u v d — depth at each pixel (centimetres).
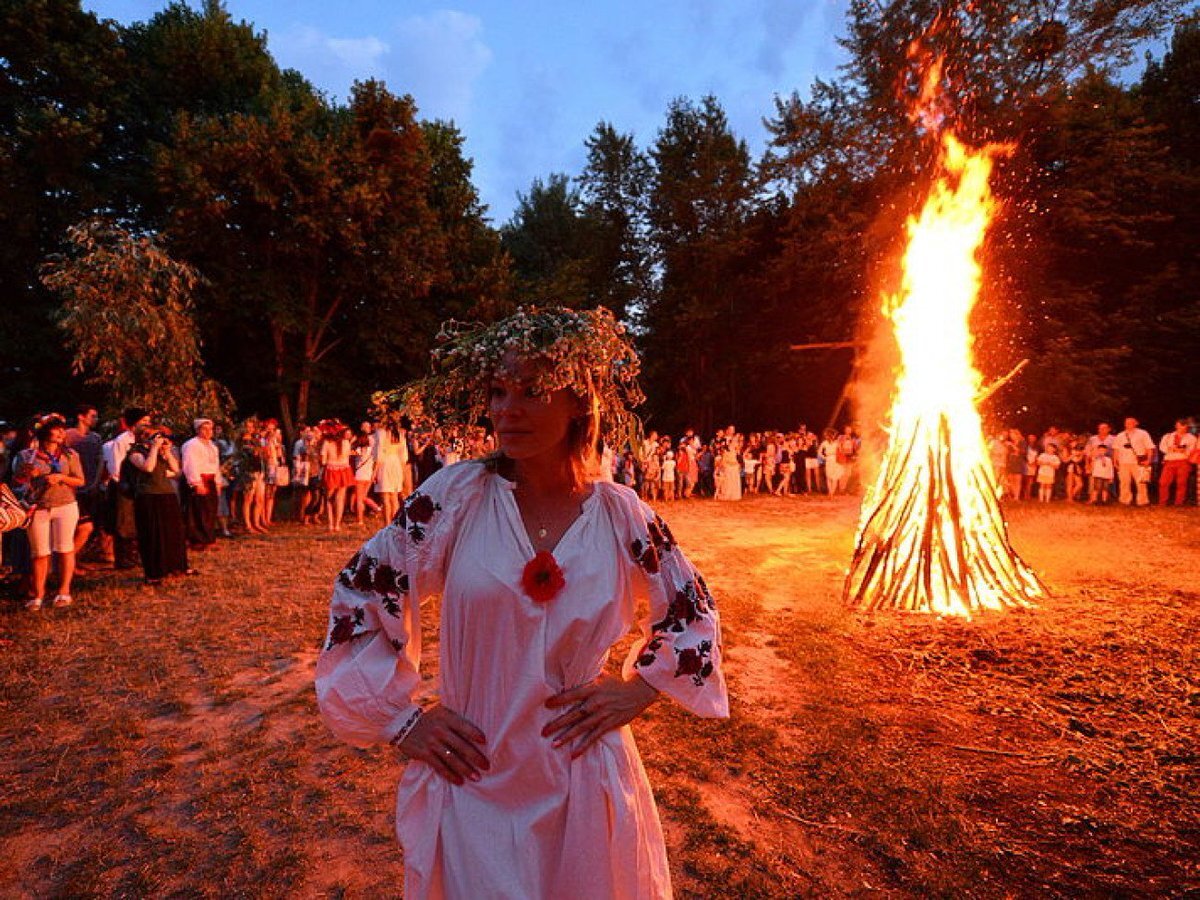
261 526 1220
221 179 1794
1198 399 2248
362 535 1143
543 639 161
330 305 2222
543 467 174
